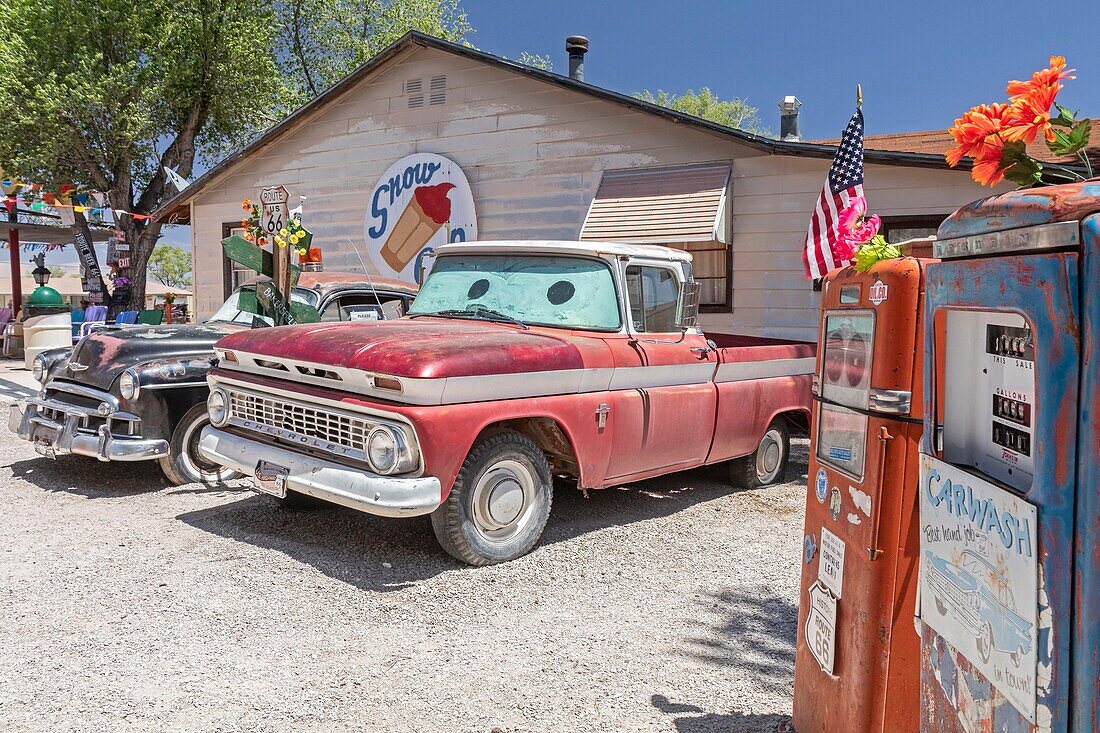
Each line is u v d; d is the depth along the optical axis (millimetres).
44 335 15633
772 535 5777
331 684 3420
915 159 9070
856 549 2637
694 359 6062
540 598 4449
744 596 4613
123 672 3451
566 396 5133
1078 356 1628
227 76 23141
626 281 5801
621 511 6309
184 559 4852
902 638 2543
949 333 2232
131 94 21688
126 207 22953
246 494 6395
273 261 7043
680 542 5551
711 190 10258
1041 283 1707
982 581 1954
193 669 3498
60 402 6641
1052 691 1670
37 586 4379
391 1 29906
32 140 21328
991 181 2305
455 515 4668
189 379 6469
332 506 6070
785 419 7352
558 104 11719
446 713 3223
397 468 4402
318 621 4035
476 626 4055
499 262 6102
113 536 5273
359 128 13656
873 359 2598
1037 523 1713
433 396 4426
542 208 11938
